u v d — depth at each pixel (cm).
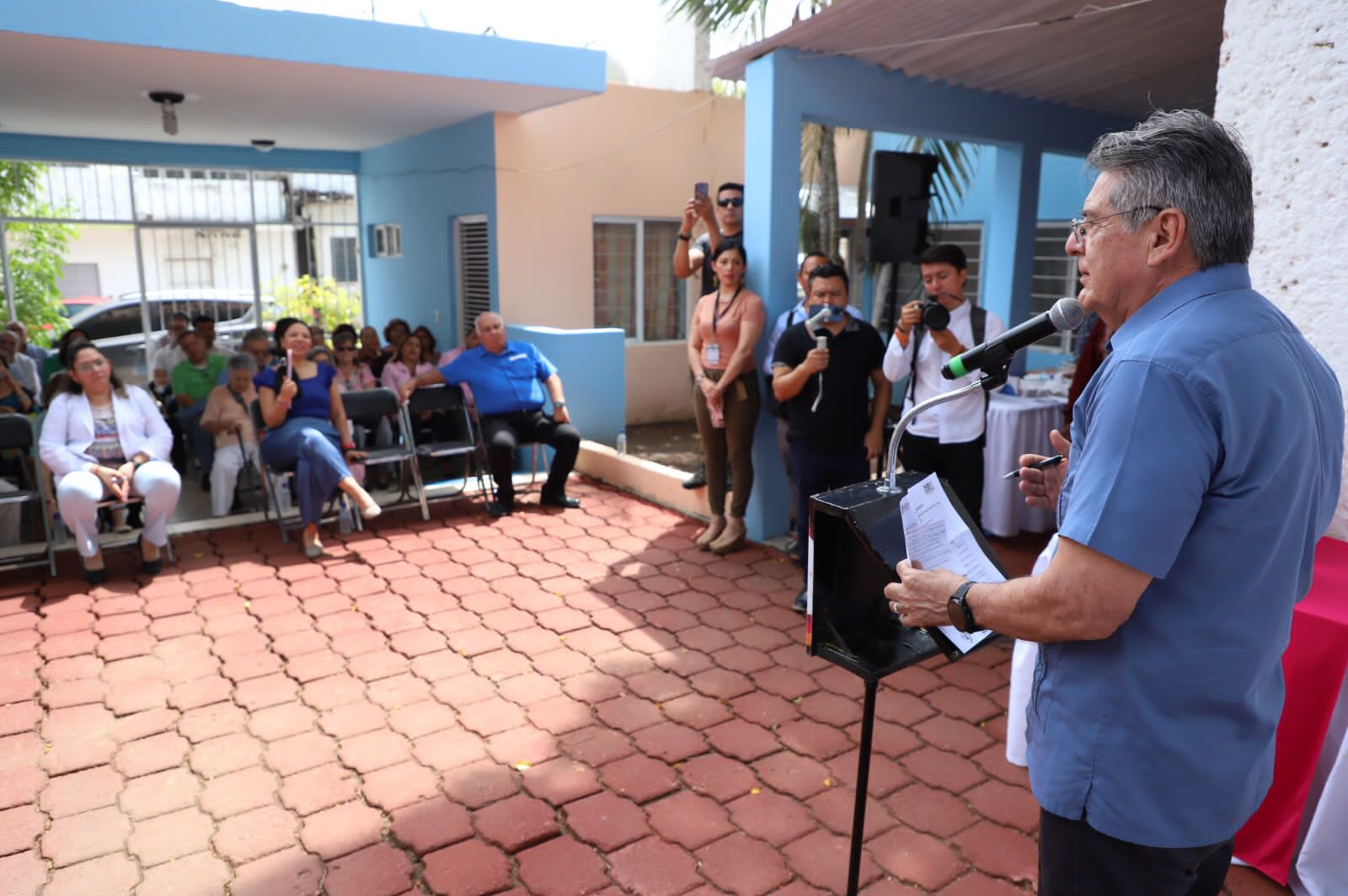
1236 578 129
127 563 528
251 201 1049
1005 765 315
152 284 1012
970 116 604
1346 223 253
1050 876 149
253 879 262
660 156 942
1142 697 134
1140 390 126
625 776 311
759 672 387
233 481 622
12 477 559
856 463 446
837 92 528
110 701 365
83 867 267
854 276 1140
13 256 1227
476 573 511
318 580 501
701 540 548
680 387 1022
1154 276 134
